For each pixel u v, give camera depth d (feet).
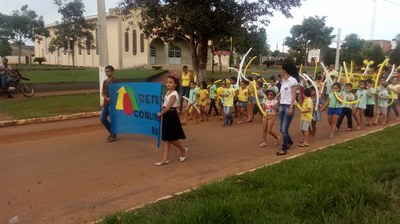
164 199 16.34
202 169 21.84
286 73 25.04
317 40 130.82
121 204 16.66
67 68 136.56
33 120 37.50
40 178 20.26
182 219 13.26
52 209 16.22
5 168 22.09
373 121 39.91
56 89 64.28
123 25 143.84
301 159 21.95
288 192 16.05
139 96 26.37
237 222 13.37
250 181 17.70
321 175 18.06
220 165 22.67
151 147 27.20
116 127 28.66
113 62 145.59
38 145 27.96
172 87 22.43
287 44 138.10
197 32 53.36
